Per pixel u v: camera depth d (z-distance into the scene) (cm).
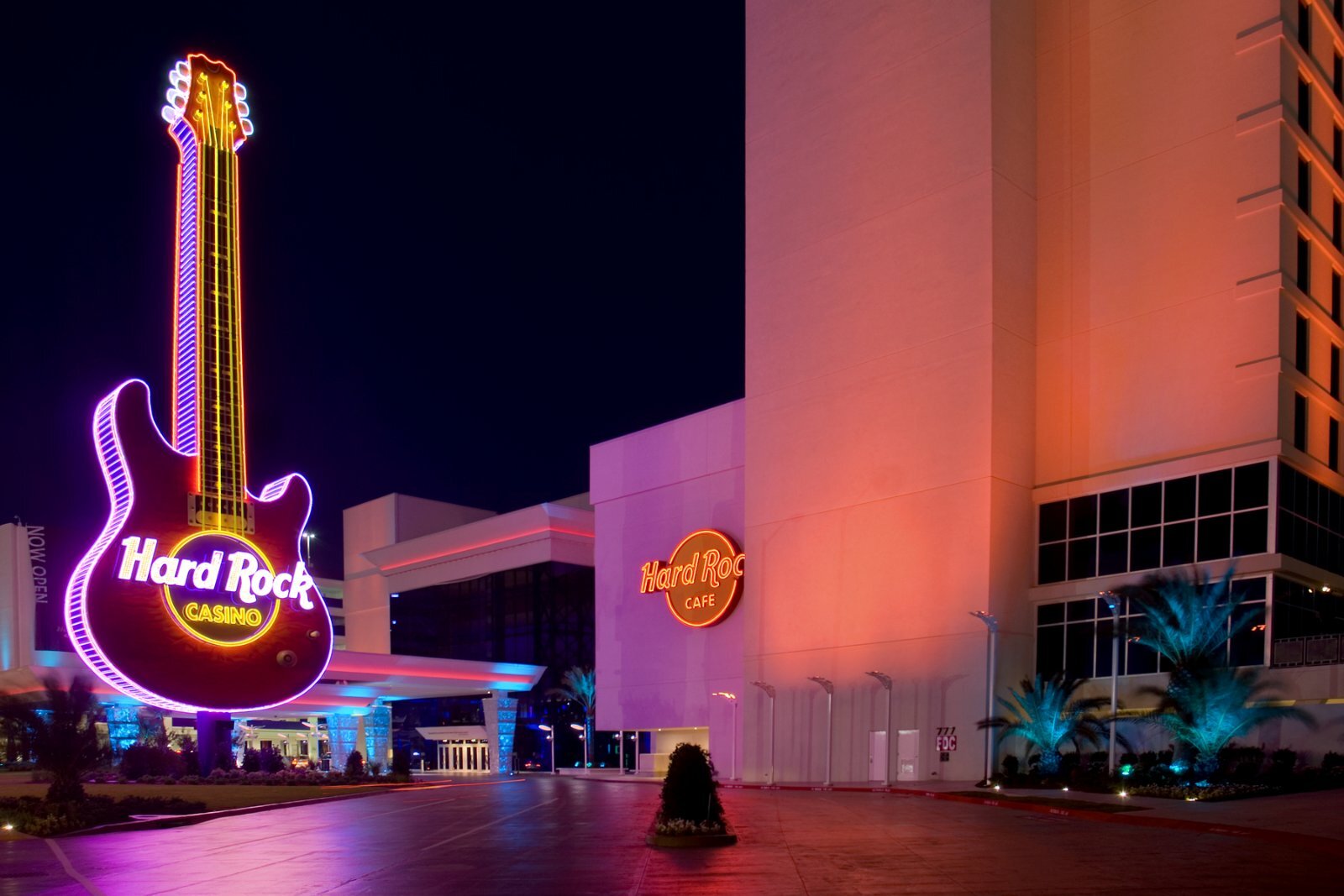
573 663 9700
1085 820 3080
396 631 11544
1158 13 5288
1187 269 4997
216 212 6512
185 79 6544
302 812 4153
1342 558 4928
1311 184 5028
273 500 6506
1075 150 5516
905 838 2577
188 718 8919
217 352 6397
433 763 10375
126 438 6016
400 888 1939
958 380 5375
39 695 6744
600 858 2281
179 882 2102
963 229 5469
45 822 3331
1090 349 5297
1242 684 3838
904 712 5369
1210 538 4631
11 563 8769
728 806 3844
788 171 6475
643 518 7688
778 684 6116
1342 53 5466
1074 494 5166
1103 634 4272
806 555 6038
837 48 6278
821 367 6100
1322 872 1878
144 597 5897
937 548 5344
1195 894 1667
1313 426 4859
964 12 5619
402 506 12212
